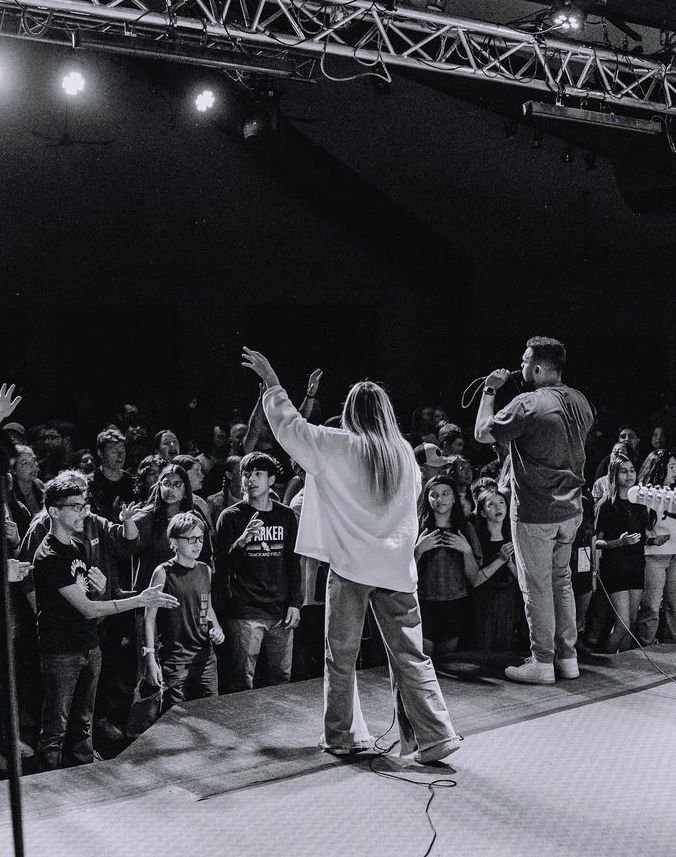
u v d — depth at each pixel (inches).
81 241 601.9
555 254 574.6
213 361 636.1
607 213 523.5
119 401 639.8
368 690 180.7
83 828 123.4
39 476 303.7
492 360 613.6
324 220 612.4
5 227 584.7
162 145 567.2
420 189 552.1
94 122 548.7
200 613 196.1
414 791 134.4
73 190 579.5
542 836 120.8
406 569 143.6
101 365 637.3
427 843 119.1
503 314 605.9
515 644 228.4
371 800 131.6
